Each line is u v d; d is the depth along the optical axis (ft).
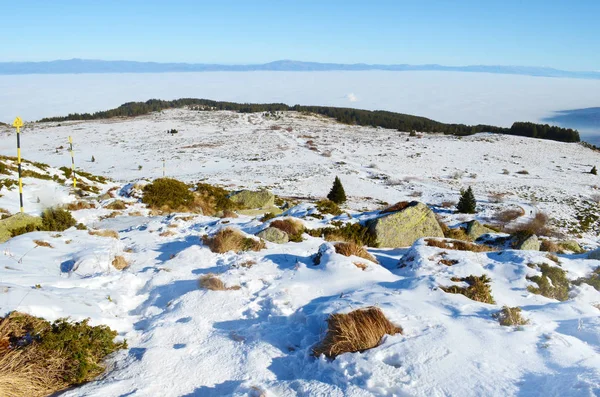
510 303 21.11
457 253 28.37
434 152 310.86
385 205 159.02
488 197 181.78
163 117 572.51
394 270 28.30
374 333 15.29
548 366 12.90
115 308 20.27
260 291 21.66
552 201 175.73
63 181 71.36
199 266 26.35
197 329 17.89
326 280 23.20
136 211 53.62
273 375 14.51
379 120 620.49
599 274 26.23
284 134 408.87
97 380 14.33
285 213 55.47
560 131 406.82
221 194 72.28
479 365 13.15
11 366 13.64
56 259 26.68
